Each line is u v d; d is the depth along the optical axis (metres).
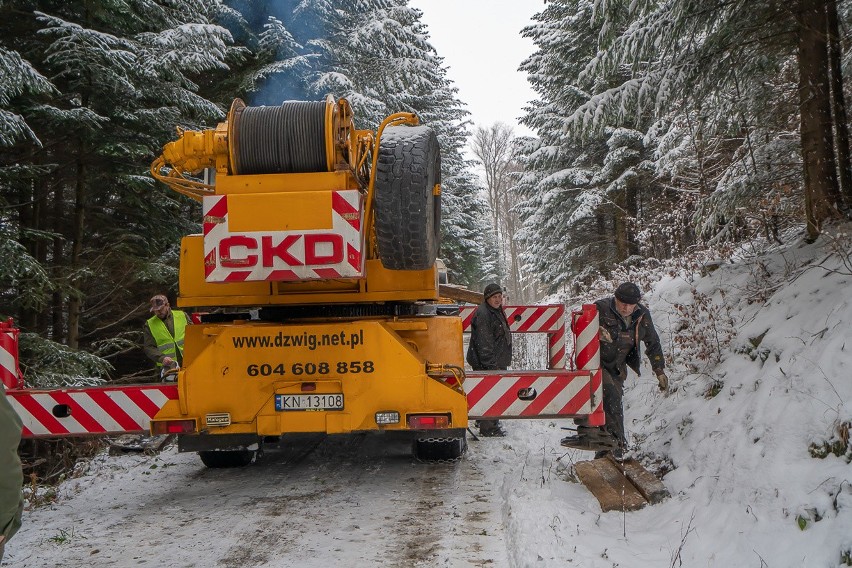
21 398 5.38
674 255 12.93
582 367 5.45
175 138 12.38
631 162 18.75
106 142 11.31
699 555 3.89
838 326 4.76
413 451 6.70
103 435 5.43
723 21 7.23
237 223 4.85
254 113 5.14
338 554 4.29
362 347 5.33
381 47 19.48
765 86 8.02
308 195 4.83
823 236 6.81
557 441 7.27
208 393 5.36
